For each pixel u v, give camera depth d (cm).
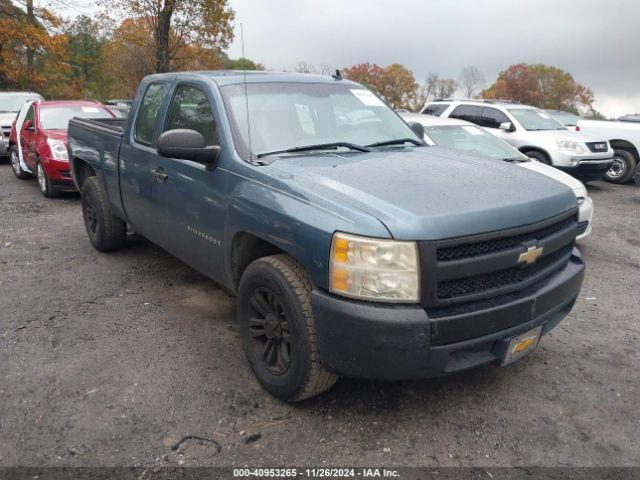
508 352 307
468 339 288
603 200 1080
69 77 3834
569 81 7050
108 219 591
